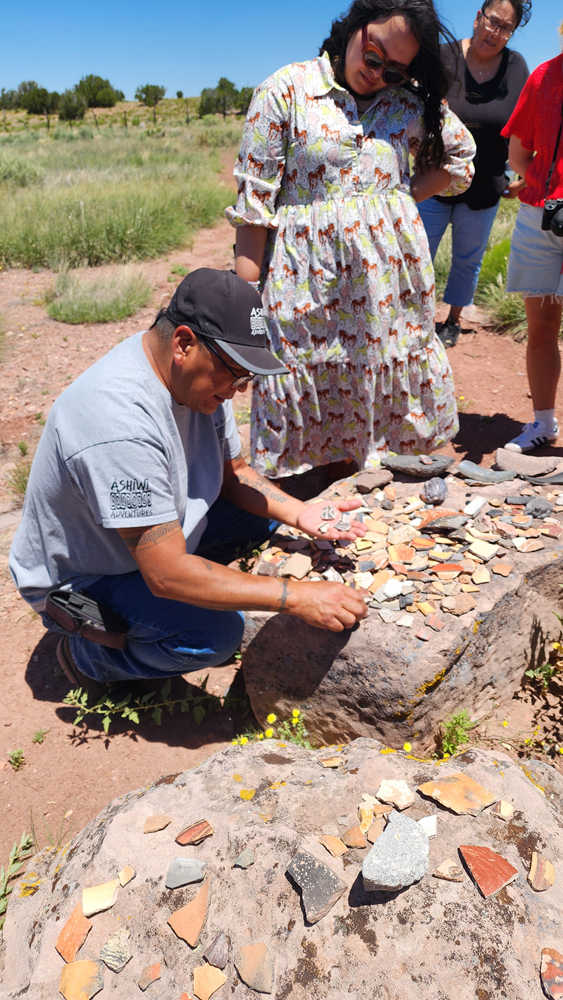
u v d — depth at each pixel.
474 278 5.00
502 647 2.22
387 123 2.65
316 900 1.41
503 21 3.77
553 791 1.72
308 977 1.33
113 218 9.33
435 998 1.27
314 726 2.22
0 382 5.40
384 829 1.53
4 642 2.90
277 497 2.52
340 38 2.53
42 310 7.10
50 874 1.75
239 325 1.79
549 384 3.60
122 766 2.29
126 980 1.40
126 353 1.95
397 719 2.00
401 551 2.38
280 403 2.98
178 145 22.52
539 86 2.91
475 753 1.80
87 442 1.86
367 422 3.03
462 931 1.35
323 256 2.71
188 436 2.13
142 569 1.97
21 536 2.27
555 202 2.88
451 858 1.48
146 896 1.53
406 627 2.06
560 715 2.23
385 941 1.35
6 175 13.73
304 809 1.67
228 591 1.97
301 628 2.16
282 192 2.77
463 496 2.69
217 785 1.79
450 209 4.55
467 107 4.09
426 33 2.37
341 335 2.87
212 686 2.61
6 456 4.39
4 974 1.50
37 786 2.24
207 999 1.33
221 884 1.52
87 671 2.47
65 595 2.22
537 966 1.29
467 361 5.18
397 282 2.80
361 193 2.67
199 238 10.30
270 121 2.58
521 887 1.42
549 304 3.36
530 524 2.47
